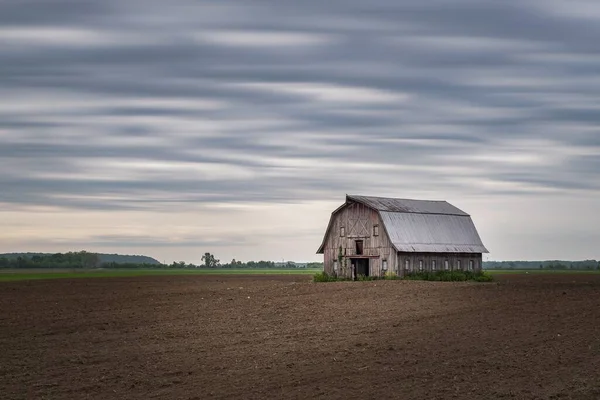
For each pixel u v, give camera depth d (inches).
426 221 3385.8
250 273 6515.8
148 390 1006.4
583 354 1205.7
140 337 1456.7
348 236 3376.0
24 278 4291.3
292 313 1808.6
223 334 1481.3
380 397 957.2
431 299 2023.9
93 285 3206.2
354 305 1940.2
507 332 1423.5
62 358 1236.5
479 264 3486.7
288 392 986.7
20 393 994.1
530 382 1030.4
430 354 1224.8
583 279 3722.9
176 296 2359.7
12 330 1569.9
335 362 1175.6
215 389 1007.6
